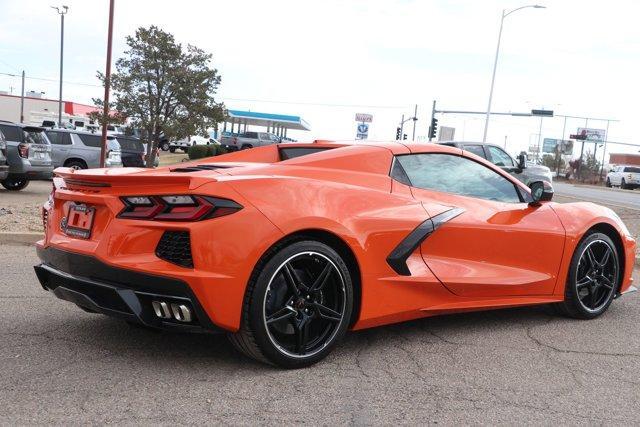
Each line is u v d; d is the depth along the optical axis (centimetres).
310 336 362
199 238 314
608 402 325
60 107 4184
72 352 371
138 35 1506
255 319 329
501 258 448
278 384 330
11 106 6425
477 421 296
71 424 275
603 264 508
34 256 681
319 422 287
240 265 321
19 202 1193
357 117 2731
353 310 377
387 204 391
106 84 1518
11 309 462
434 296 411
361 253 368
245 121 6003
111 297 335
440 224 411
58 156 1817
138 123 1519
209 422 283
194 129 1527
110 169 401
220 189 324
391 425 287
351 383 337
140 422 280
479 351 403
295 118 5534
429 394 326
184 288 313
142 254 324
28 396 304
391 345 409
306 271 355
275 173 367
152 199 327
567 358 396
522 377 358
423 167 434
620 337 451
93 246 339
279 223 333
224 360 365
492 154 1530
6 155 1329
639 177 4622
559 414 307
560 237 477
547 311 527
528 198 492
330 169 390
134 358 364
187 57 1532
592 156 7150
